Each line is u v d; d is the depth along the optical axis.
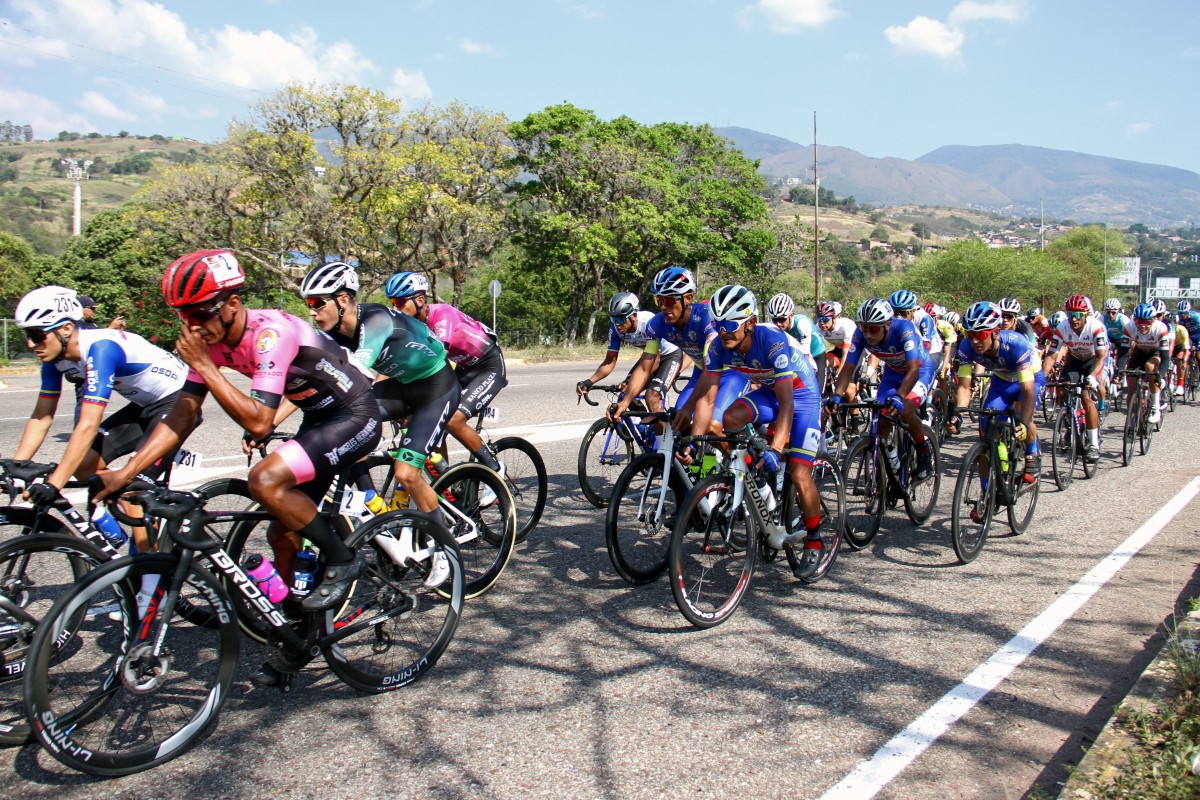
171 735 2.69
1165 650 3.21
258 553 3.13
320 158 23.58
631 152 30.11
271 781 2.52
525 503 5.39
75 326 3.51
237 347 2.90
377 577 3.24
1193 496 6.48
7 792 2.47
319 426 3.07
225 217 23.28
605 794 2.44
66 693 2.98
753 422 4.47
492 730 2.83
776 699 3.04
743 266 35.84
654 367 6.11
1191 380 13.14
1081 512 6.04
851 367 5.64
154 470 3.78
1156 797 2.25
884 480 5.20
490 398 5.07
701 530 3.87
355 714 2.95
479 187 26.97
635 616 3.91
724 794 2.43
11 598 3.00
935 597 4.20
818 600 4.16
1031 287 46.69
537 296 39.88
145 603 2.71
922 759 2.63
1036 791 2.40
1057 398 7.56
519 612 3.95
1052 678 3.22
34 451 3.66
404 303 5.03
